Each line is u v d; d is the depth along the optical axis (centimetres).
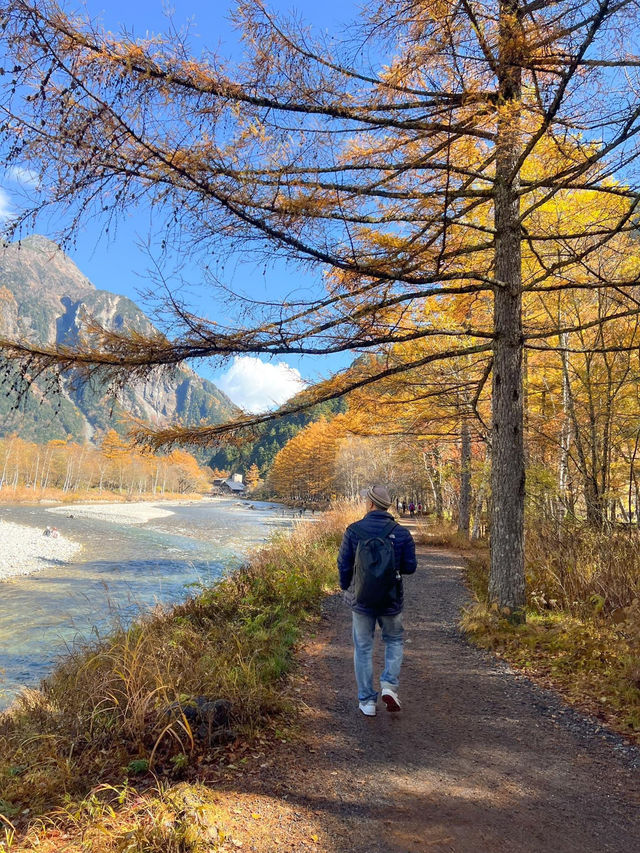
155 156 380
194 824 222
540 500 1030
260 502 10900
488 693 443
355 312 532
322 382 618
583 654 494
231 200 414
